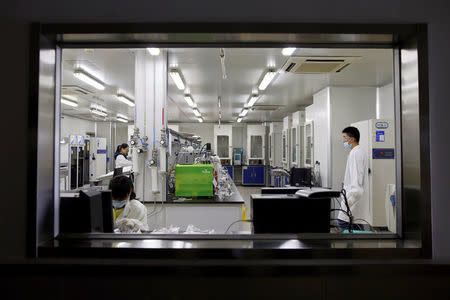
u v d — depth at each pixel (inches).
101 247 51.9
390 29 53.6
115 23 53.9
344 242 55.2
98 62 145.5
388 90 185.9
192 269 50.8
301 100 255.1
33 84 52.4
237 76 173.5
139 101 125.0
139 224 80.9
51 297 51.5
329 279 51.0
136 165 121.7
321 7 54.5
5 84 53.2
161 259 51.6
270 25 53.9
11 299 51.7
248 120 420.8
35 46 52.9
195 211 118.9
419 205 52.6
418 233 52.9
